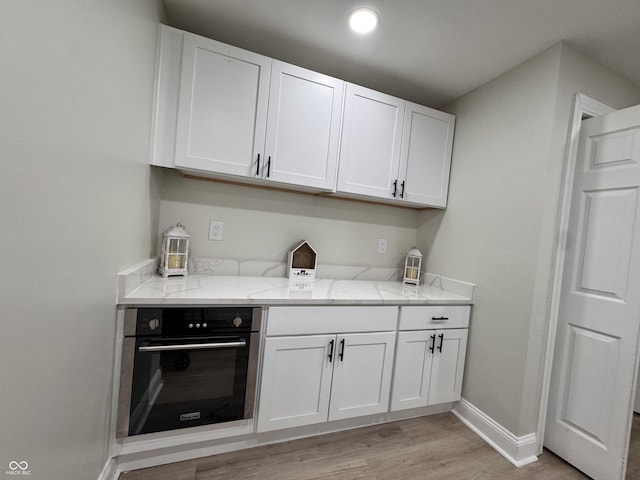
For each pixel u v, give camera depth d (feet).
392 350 5.74
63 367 2.55
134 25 3.75
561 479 4.87
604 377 4.81
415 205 7.48
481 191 6.36
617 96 5.78
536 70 5.44
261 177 5.47
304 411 5.14
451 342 6.25
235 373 4.66
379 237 7.97
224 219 6.49
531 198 5.32
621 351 4.63
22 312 1.96
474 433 5.89
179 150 4.97
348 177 6.22
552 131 5.09
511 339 5.47
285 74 5.57
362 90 6.24
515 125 5.74
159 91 4.87
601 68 5.55
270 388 4.88
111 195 3.37
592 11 4.37
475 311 6.29
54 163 2.23
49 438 2.39
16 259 1.87
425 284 7.76
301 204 7.15
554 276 5.30
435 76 6.45
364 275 7.82
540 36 4.99
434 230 7.64
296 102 5.69
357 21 5.01
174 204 6.12
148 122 4.66
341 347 5.32
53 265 2.30
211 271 6.41
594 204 5.09
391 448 5.30
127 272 4.01
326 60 6.20
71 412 2.76
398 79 6.70
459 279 6.75
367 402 5.61
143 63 4.19
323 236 7.40
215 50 5.10
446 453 5.29
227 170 5.25
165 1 4.86
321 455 4.99
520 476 4.87
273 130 5.52
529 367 5.23
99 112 2.93
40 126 2.04
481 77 6.32
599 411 4.84
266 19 5.14
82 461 3.09
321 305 5.16
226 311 4.54
